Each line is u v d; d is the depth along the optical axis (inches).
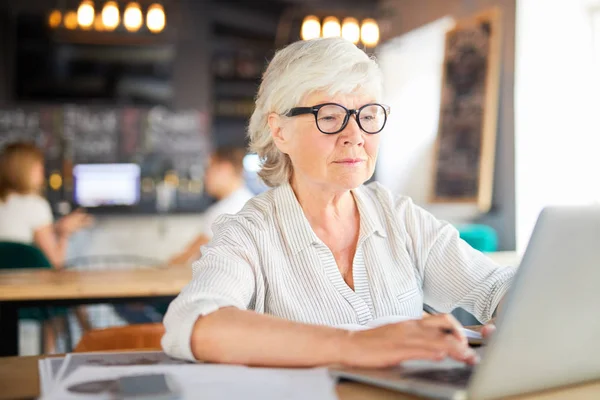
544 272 28.3
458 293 55.4
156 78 276.7
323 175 49.8
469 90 189.0
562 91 165.6
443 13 207.6
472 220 191.6
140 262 236.4
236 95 307.3
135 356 41.3
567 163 164.6
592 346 31.9
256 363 36.2
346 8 202.8
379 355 34.1
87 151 264.2
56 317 156.0
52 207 257.3
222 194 151.3
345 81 48.9
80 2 188.1
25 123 261.3
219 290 41.4
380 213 56.0
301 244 51.2
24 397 33.1
